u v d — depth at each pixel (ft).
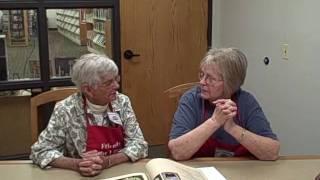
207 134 5.97
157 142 13.78
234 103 6.10
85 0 12.13
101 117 6.21
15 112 12.18
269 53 11.05
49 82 12.17
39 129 8.05
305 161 5.98
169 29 13.37
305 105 9.76
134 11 12.89
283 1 10.28
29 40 11.94
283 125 10.69
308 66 9.54
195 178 5.11
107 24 12.73
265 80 11.34
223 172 5.57
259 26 11.41
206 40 13.79
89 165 5.46
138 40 13.10
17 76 12.05
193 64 13.79
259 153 5.97
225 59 6.13
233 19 12.78
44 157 5.79
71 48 12.40
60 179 5.38
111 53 12.96
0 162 5.96
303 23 9.61
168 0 13.20
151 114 13.64
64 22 12.13
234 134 5.97
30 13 11.78
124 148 6.19
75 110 6.14
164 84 13.60
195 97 6.54
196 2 13.50
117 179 5.19
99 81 5.87
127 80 13.23
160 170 5.08
